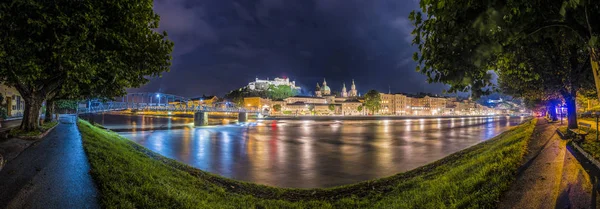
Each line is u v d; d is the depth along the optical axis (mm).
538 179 7789
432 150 29312
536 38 4559
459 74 4387
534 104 42594
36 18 10492
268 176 17531
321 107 179625
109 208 6301
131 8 13758
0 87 38344
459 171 11148
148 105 102250
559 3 3777
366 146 33406
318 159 23906
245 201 9891
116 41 13797
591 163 8953
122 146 17844
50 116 33656
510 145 15828
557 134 19656
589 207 5590
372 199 10430
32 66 11625
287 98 187625
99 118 111250
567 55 12578
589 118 34562
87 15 11117
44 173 9102
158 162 14125
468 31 3926
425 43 4621
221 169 19750
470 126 72312
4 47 10641
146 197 7250
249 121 100562
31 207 6508
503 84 27250
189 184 10773
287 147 32812
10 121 32844
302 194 11852
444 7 4004
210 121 100438
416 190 10133
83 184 7977
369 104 165875
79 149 13305
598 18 3404
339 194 11680
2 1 9297
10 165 10250
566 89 18359
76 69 12070
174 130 59812
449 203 7422
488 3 3535
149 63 17031
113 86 19188
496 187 7289
